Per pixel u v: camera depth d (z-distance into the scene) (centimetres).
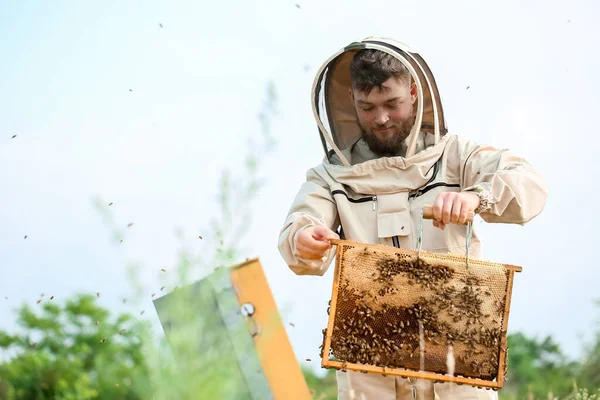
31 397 1114
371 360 569
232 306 412
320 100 712
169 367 363
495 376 584
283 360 428
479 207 606
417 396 630
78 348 1339
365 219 679
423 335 572
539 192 639
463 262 582
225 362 395
